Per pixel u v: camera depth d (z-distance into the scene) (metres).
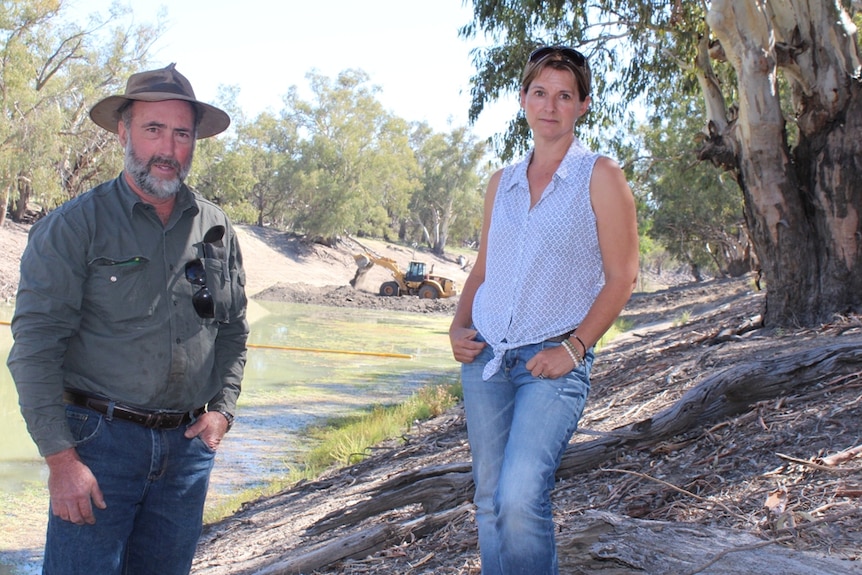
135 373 3.15
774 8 10.75
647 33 16.59
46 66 39.53
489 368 2.89
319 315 37.12
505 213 2.99
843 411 4.90
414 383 17.97
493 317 2.93
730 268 47.69
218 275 3.38
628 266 2.84
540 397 2.75
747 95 10.66
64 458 2.95
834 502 3.76
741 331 11.07
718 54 11.53
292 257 63.59
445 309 43.78
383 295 47.69
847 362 5.59
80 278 3.06
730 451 4.78
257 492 8.70
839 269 10.40
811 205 10.69
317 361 21.28
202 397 3.36
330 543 4.82
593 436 6.87
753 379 5.41
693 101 31.50
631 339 18.72
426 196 89.56
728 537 3.48
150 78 3.22
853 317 9.86
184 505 3.37
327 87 69.75
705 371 8.45
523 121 16.67
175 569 3.41
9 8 35.72
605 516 3.70
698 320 17.06
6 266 34.59
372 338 28.39
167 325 3.20
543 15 16.06
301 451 10.98
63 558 3.08
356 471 8.34
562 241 2.86
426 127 94.62
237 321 3.56
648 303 32.97
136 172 3.16
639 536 3.50
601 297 2.81
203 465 3.42
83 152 41.72
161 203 3.25
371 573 4.39
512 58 16.23
